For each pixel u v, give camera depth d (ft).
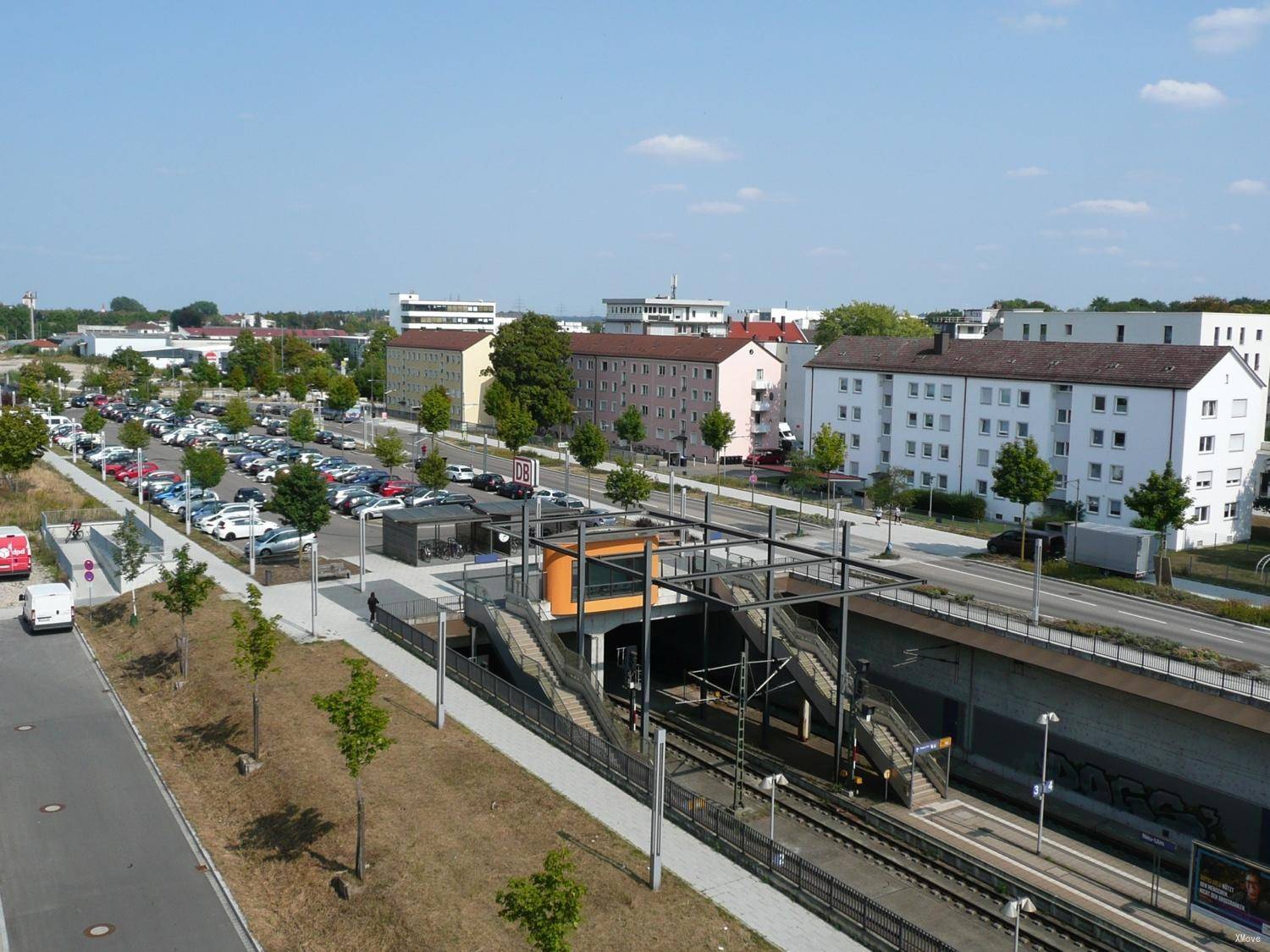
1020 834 110.32
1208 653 114.83
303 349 608.19
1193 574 175.01
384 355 581.12
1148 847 108.88
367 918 78.13
